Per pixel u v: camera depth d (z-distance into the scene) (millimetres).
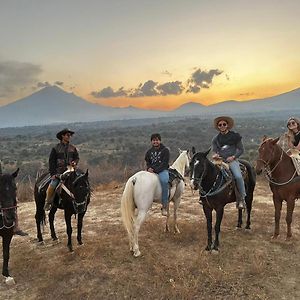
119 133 123188
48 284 6516
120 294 6195
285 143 8906
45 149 79188
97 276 6742
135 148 63125
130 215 7523
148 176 7668
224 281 6520
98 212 11930
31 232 9812
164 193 7953
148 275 6781
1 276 6969
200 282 6496
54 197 8133
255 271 6820
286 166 8203
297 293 6191
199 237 8633
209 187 7633
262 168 7988
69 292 6281
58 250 8109
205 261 7273
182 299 5984
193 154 8461
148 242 8367
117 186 17516
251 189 9062
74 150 8461
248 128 124250
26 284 6676
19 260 7578
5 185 6562
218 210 7797
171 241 8438
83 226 10148
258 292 6195
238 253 7699
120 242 8391
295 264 7227
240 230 9195
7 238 6766
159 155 8078
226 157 8289
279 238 8578
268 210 11320
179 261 7340
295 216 10555
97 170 31156
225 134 8422
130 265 7156
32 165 47875
